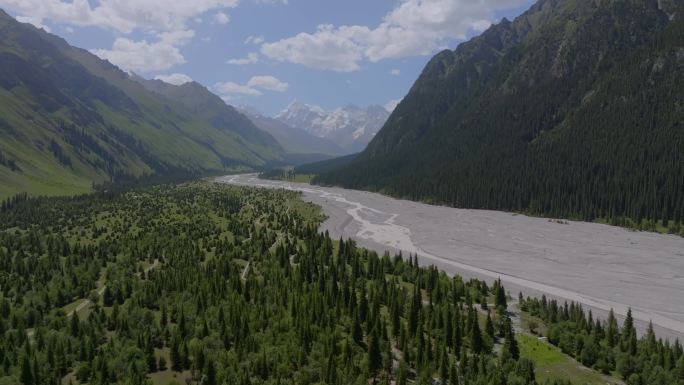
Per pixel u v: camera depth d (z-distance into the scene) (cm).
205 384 7781
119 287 11856
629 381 7856
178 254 14962
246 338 8925
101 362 8194
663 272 14750
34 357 8250
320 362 8194
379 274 12538
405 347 8525
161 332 9394
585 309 11612
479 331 8875
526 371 7925
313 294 10538
